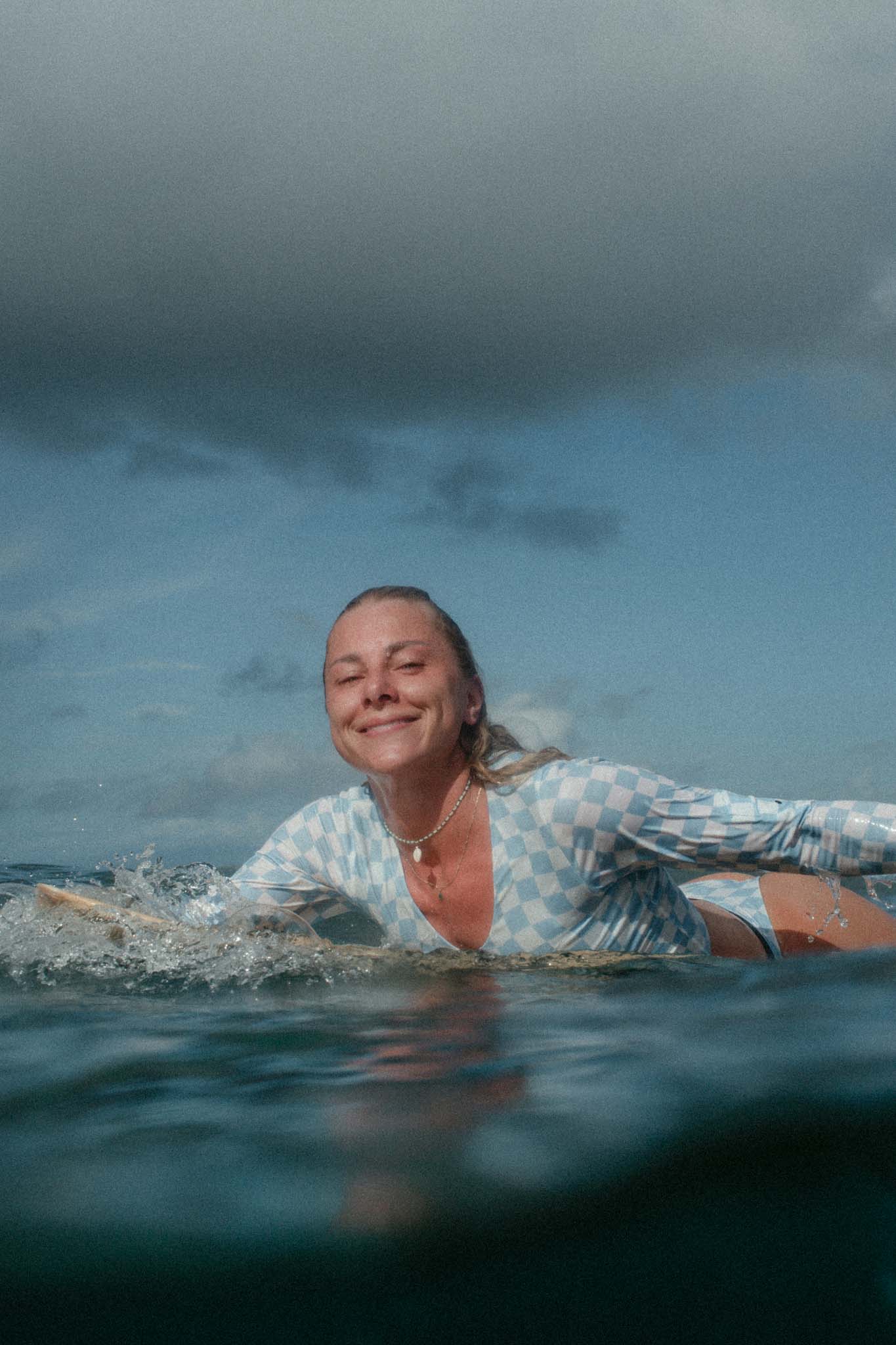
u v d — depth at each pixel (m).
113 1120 1.30
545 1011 1.89
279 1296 0.88
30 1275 0.93
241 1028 1.82
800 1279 0.89
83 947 2.64
